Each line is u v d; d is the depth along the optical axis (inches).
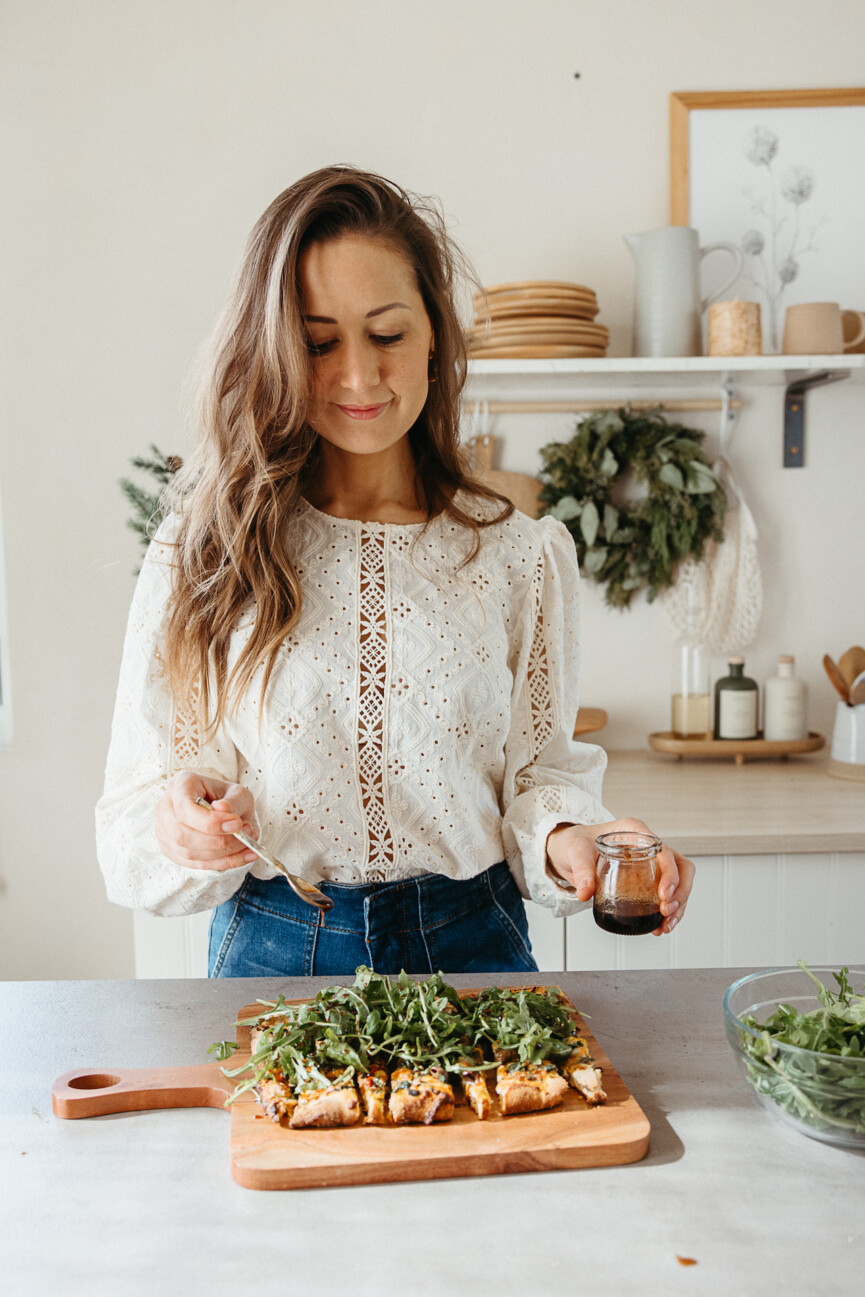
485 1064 34.6
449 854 47.8
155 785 47.3
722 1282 26.1
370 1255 27.1
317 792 46.1
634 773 88.0
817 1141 32.6
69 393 93.4
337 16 90.4
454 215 92.0
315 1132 31.9
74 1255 27.2
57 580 95.0
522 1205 29.4
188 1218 28.7
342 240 42.2
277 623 45.6
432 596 47.9
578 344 83.3
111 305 92.8
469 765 48.6
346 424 45.0
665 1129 33.3
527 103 91.0
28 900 97.7
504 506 52.6
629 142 91.4
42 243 92.3
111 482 94.1
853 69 90.6
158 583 47.6
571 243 92.1
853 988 38.2
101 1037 39.6
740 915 73.2
